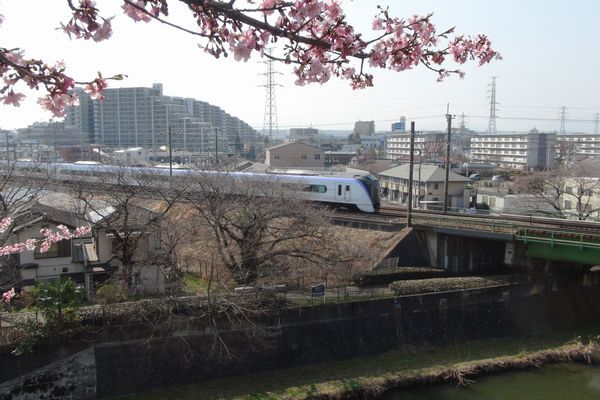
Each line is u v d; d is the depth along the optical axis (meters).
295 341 19.50
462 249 27.06
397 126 147.62
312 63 3.99
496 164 84.50
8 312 17.47
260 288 19.91
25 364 15.76
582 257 22.50
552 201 39.72
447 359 20.38
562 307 24.84
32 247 13.80
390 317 21.12
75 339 16.45
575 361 20.89
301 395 17.17
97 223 21.55
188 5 3.47
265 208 21.19
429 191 46.84
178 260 22.42
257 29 3.64
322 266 22.12
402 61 4.41
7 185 27.31
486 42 4.66
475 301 22.73
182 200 26.55
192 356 17.91
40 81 3.43
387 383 18.31
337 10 3.84
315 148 61.62
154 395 17.00
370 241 27.34
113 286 20.52
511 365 20.02
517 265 24.92
